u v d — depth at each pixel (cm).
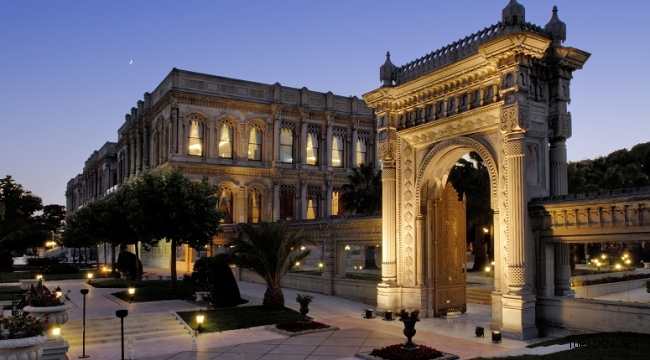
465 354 1633
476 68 2070
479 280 3503
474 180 4003
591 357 1416
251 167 5397
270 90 5609
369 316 2352
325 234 3225
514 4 1956
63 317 1770
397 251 2436
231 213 5328
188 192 3130
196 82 5209
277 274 2494
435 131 2284
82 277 4428
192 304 2623
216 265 2616
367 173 4766
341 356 1647
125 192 3891
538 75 2009
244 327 2125
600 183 4638
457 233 2459
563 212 1822
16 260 9088
